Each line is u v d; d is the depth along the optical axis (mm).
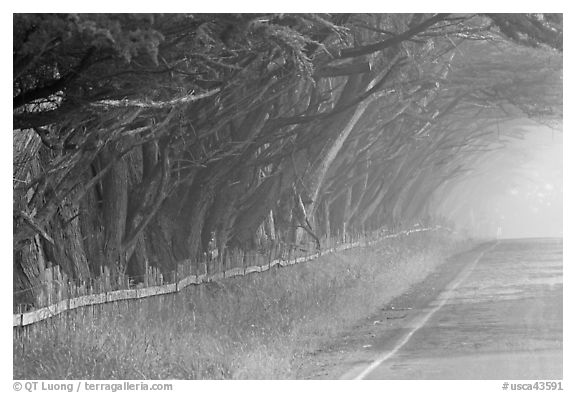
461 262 78688
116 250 34125
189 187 39125
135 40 19141
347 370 25609
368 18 34531
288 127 43281
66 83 21703
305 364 26938
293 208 51062
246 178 42812
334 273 50875
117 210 34125
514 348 28672
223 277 39156
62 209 31172
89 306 27766
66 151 28578
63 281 27406
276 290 41094
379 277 53094
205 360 25312
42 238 30484
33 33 18875
